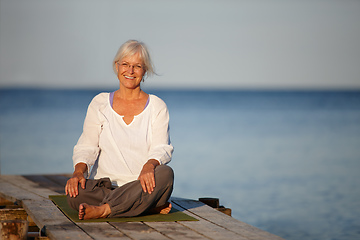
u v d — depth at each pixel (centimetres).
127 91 441
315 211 942
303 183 1248
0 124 3086
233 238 360
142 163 434
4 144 2061
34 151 1858
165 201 423
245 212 939
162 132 436
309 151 1939
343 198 1061
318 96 11012
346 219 875
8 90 13350
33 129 2756
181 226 395
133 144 434
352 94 12262
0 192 593
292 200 1041
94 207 400
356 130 2928
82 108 5066
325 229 809
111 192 410
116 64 447
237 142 2292
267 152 1914
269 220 877
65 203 485
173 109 5947
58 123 3184
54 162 1585
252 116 4419
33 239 415
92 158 436
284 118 4106
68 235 358
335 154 1838
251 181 1276
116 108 442
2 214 495
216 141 2333
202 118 4184
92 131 443
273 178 1321
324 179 1304
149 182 403
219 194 1109
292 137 2520
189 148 2047
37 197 543
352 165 1556
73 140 2230
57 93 10962
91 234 362
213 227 394
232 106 6725
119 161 434
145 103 444
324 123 3509
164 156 425
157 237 358
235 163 1609
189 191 1144
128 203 405
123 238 354
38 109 4862
